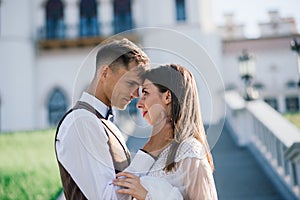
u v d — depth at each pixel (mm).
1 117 25844
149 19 27016
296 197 7160
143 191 2584
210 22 28188
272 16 31547
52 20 27938
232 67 29578
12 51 26234
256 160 9781
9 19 26484
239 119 11352
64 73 27453
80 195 2686
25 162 9773
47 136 13836
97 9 27906
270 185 8102
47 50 27500
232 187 8094
